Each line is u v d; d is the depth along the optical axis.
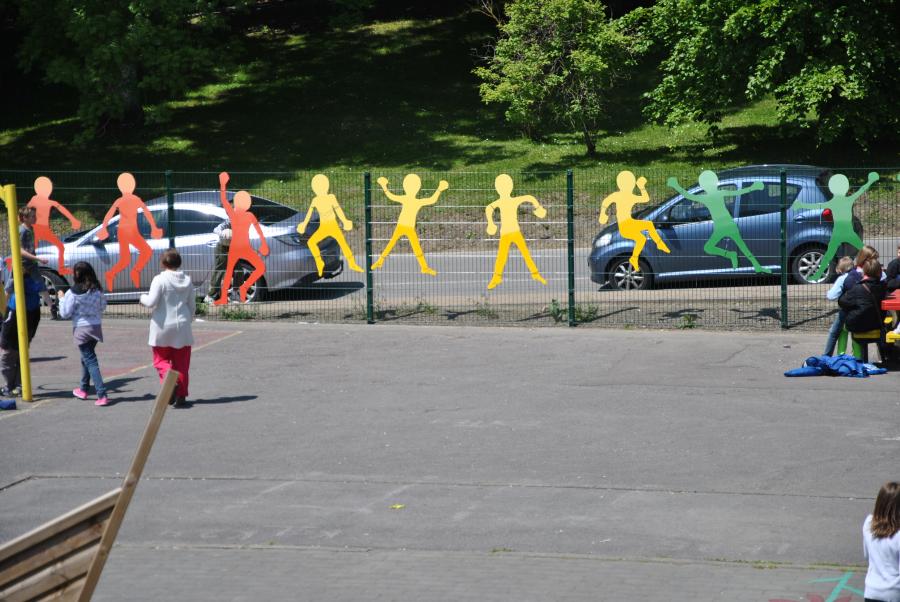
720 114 28.44
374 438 9.68
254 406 10.97
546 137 30.67
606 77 28.77
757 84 25.73
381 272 17.94
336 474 8.66
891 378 11.48
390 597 6.14
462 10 41.25
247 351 13.73
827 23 24.83
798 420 9.86
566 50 28.05
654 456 8.88
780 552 6.71
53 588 3.93
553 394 11.12
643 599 6.01
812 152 27.81
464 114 33.00
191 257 17.03
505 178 15.07
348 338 14.42
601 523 7.34
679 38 28.56
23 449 9.62
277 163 29.64
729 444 9.16
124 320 16.22
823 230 15.62
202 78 36.81
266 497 8.13
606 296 15.42
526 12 28.03
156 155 30.69
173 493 8.29
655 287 16.44
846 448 8.95
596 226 22.61
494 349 13.46
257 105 34.47
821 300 14.88
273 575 6.55
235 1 32.62
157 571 6.66
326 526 7.45
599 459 8.84
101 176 29.17
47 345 14.58
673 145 29.22
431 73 36.25
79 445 9.70
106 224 16.59
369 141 31.02
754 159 27.47
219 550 7.03
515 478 8.41
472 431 9.82
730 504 7.65
